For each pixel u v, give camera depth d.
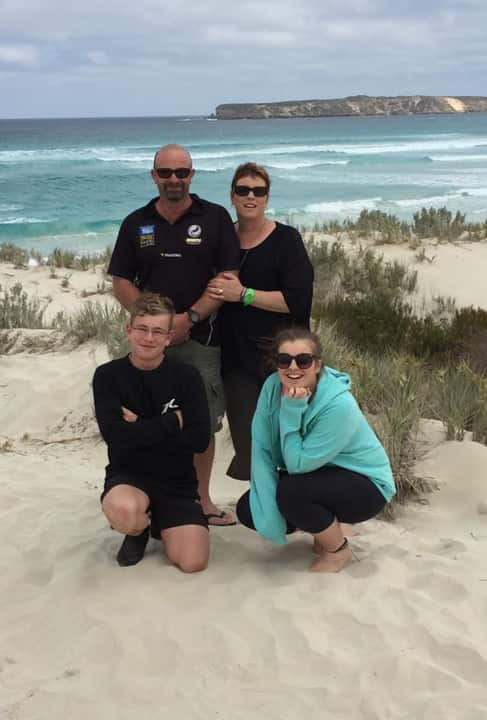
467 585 3.59
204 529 3.92
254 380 4.46
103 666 3.11
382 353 8.84
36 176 41.88
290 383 3.63
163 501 3.95
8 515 4.75
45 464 6.04
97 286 13.49
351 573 3.79
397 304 11.39
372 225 15.88
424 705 2.78
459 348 8.89
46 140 87.75
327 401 3.64
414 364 6.77
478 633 3.21
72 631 3.37
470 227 16.19
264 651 3.15
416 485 5.06
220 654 3.13
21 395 7.48
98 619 3.42
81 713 2.82
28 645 3.30
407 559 3.95
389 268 12.48
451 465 5.23
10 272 14.93
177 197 4.25
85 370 7.75
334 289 12.20
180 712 2.81
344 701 2.84
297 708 2.82
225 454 5.91
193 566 3.80
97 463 6.13
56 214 28.28
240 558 4.02
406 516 4.85
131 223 4.44
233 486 5.51
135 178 40.94
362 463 3.81
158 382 3.88
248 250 4.36
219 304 4.29
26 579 3.90
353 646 3.17
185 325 4.28
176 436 3.89
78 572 3.84
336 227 16.36
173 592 3.62
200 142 78.81
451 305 11.63
